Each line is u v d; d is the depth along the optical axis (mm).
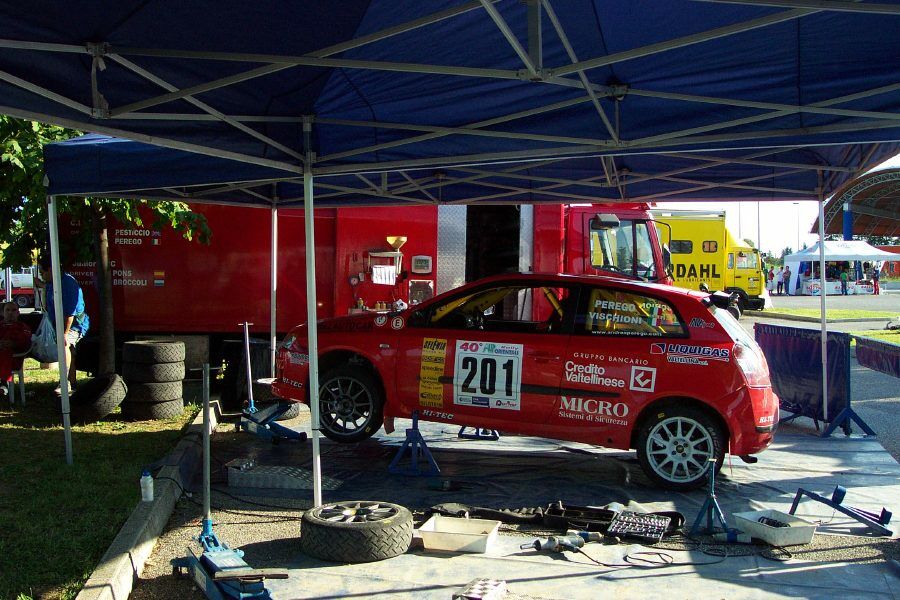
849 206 33969
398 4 4082
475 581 4621
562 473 7418
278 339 11086
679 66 4906
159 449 7781
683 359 6773
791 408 9852
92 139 7266
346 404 7934
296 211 10992
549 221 10898
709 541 5512
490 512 5980
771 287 52312
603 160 8328
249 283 10977
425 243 11078
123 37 4117
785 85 4973
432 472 7230
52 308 10086
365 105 5680
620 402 6895
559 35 4363
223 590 4332
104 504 5938
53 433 8500
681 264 24391
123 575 4578
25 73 4199
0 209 9836
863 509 6309
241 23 4102
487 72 4223
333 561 5102
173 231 10891
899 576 4918
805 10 3830
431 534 5309
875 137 5199
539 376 7113
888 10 3535
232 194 9281
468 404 7355
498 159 5895
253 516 6070
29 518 5613
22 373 10125
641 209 11148
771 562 5160
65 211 9547
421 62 4906
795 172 8773
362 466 7578
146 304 10930
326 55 4301
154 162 6754
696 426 6746
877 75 4770
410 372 7562
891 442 8836
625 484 7039
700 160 8250
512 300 8367
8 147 8422
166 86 4625
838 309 32906
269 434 8391
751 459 7109
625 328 7047
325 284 11000
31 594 4398
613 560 5168
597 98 5188
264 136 5645
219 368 11141
